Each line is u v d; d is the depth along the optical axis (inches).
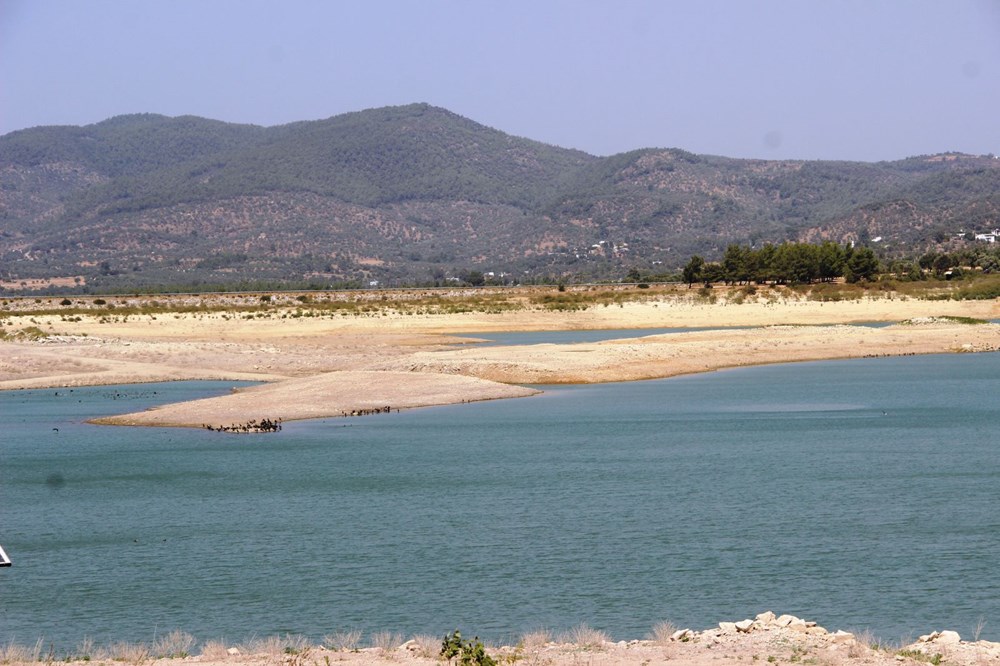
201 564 1467.8
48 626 1212.5
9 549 1574.8
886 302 7613.2
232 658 980.6
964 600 1239.5
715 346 4881.9
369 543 1565.0
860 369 4407.0
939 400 3321.9
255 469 2203.5
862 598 1252.5
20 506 1877.5
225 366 4547.2
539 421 2893.7
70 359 4471.0
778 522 1648.6
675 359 4512.8
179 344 5059.1
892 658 898.7
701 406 3221.0
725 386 3811.5
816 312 7475.4
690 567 1402.6
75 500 1921.8
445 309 7529.5
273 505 1846.7
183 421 2947.8
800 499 1820.9
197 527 1691.7
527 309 7637.8
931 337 5359.3
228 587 1354.6
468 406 3255.4
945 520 1651.1
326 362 4611.2
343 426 2837.1
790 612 1203.2
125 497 1940.2
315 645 1090.1
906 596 1258.0
